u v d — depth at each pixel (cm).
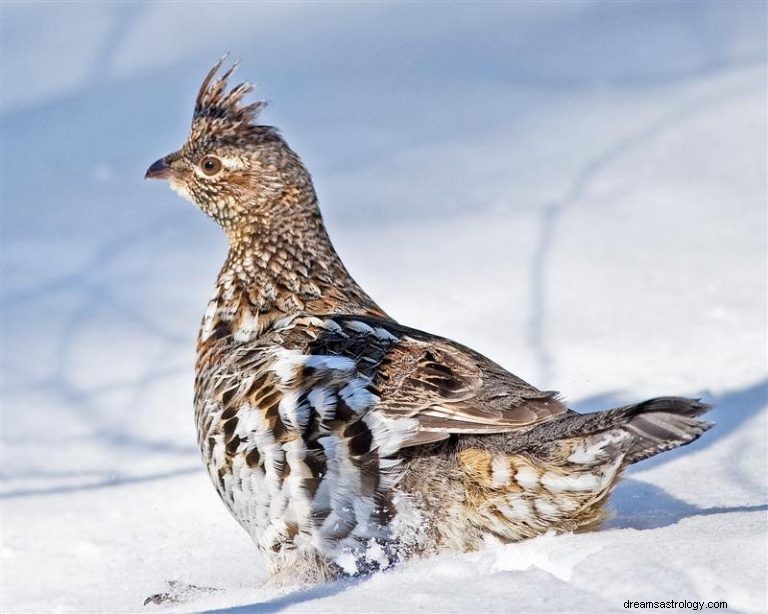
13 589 880
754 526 722
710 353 1235
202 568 895
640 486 941
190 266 1689
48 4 3025
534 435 748
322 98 2481
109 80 2606
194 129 984
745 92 2273
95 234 1830
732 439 1030
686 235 1609
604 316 1369
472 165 2041
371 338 802
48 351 1437
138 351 1423
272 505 773
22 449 1170
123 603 836
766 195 1734
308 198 951
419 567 718
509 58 2720
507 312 1410
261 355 813
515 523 760
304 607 655
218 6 3034
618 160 1980
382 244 1689
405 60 2711
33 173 2120
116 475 1098
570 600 621
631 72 2539
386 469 754
